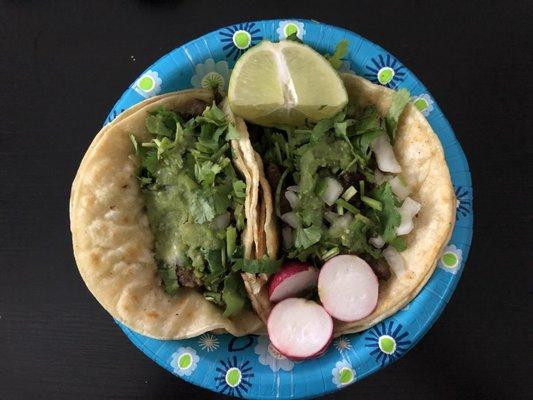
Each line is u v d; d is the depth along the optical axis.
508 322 0.28
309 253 0.26
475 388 0.27
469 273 0.28
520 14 0.30
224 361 0.25
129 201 0.26
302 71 0.25
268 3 0.30
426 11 0.30
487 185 0.29
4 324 0.29
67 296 0.29
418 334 0.25
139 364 0.28
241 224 0.25
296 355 0.25
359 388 0.27
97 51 0.30
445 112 0.29
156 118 0.26
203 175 0.25
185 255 0.25
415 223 0.26
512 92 0.29
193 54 0.26
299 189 0.25
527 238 0.28
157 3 0.30
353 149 0.26
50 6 0.30
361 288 0.25
